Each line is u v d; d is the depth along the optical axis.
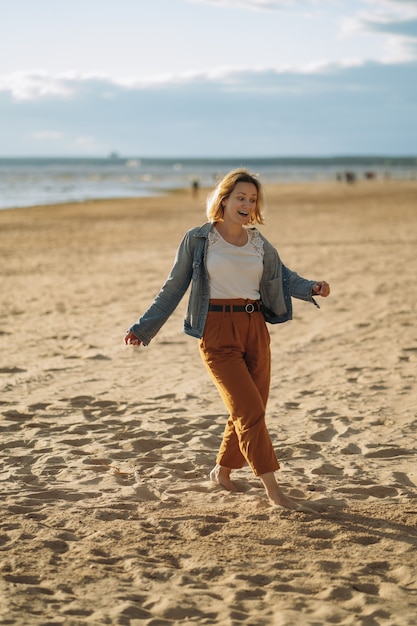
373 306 12.03
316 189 76.00
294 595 3.55
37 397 7.16
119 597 3.50
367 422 6.36
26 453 5.65
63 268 17.50
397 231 26.94
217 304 4.56
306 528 4.29
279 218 34.78
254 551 4.00
